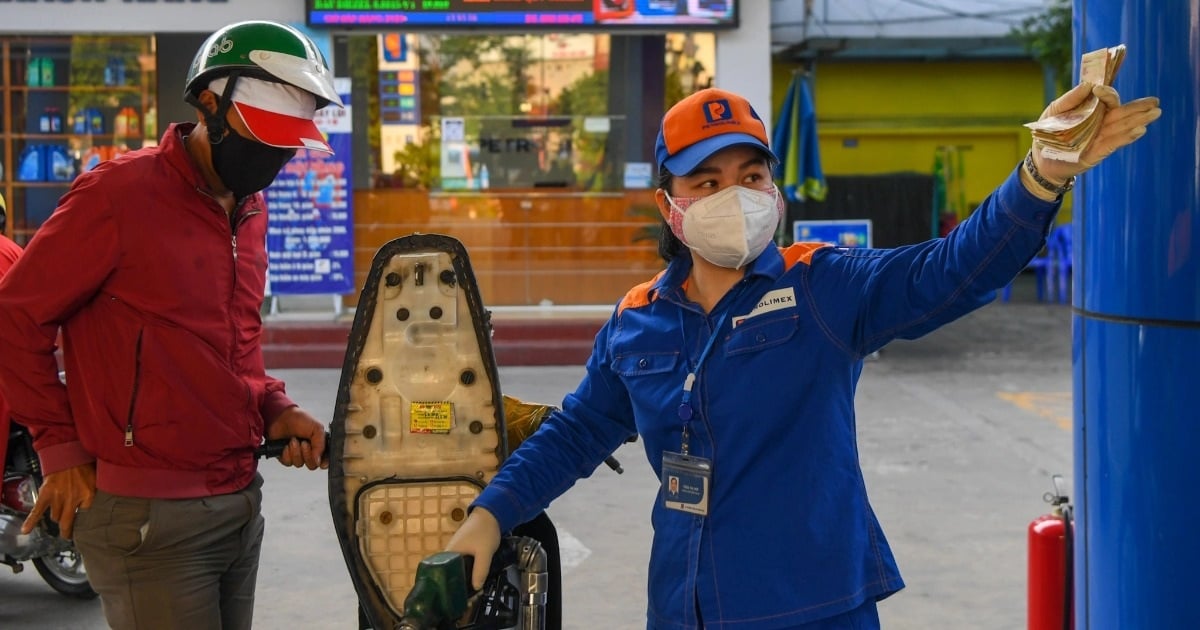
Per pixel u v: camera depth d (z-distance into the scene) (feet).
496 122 35.70
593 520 18.65
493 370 7.56
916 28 55.62
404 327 7.56
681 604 6.59
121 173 7.95
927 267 6.21
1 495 13.60
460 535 6.73
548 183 35.94
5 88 34.37
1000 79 63.72
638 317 7.07
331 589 15.65
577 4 33.83
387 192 35.55
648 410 6.82
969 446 23.63
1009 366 33.88
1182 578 7.96
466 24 33.76
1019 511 19.02
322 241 34.30
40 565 15.38
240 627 8.96
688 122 6.67
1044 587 10.69
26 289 7.76
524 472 7.01
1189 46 7.79
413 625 6.11
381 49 35.14
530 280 36.04
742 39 34.47
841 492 6.50
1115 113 5.36
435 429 7.54
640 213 35.96
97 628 14.48
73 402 8.14
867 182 50.90
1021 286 57.57
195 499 8.18
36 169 34.60
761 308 6.57
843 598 6.39
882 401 28.50
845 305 6.47
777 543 6.43
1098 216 8.47
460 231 35.88
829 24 55.67
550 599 7.76
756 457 6.51
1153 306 8.02
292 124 7.82
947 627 14.16
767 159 6.79
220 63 7.82
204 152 8.11
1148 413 8.07
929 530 18.01
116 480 8.05
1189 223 7.84
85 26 33.81
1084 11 8.61
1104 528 8.53
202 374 8.11
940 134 64.28
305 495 20.13
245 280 8.57
